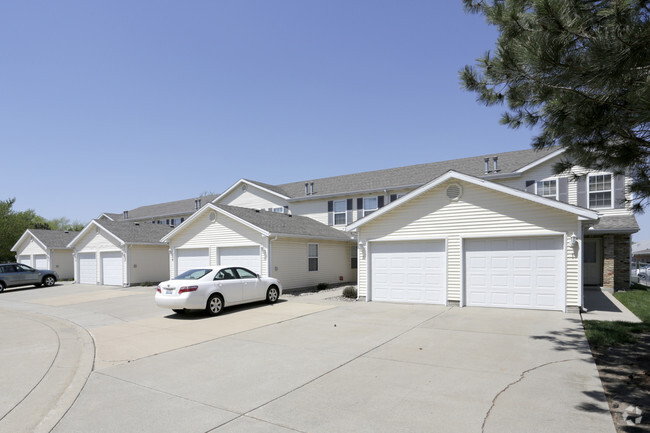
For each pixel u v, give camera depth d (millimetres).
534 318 10211
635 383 5410
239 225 18203
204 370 6465
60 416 4730
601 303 12859
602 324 9133
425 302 13133
